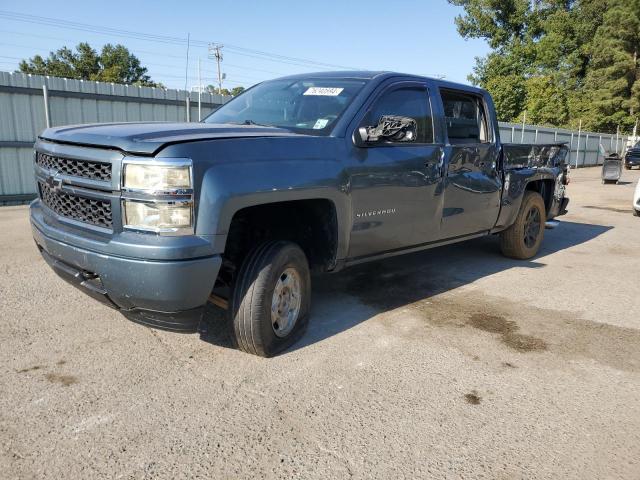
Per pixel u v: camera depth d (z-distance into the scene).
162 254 2.76
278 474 2.39
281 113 4.20
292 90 4.45
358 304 4.71
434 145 4.64
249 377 3.26
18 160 11.21
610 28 48.62
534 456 2.61
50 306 4.28
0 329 3.80
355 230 3.92
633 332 4.30
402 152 4.26
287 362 3.48
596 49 49.44
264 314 3.33
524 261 6.67
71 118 11.73
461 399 3.12
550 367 3.60
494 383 3.34
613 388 3.34
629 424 2.93
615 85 47.81
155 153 2.79
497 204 5.73
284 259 3.40
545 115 45.94
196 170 2.83
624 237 8.62
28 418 2.72
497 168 5.62
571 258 6.97
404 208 4.35
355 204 3.85
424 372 3.44
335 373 3.36
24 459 2.41
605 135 34.97
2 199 11.00
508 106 43.31
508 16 50.91
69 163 3.15
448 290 5.26
